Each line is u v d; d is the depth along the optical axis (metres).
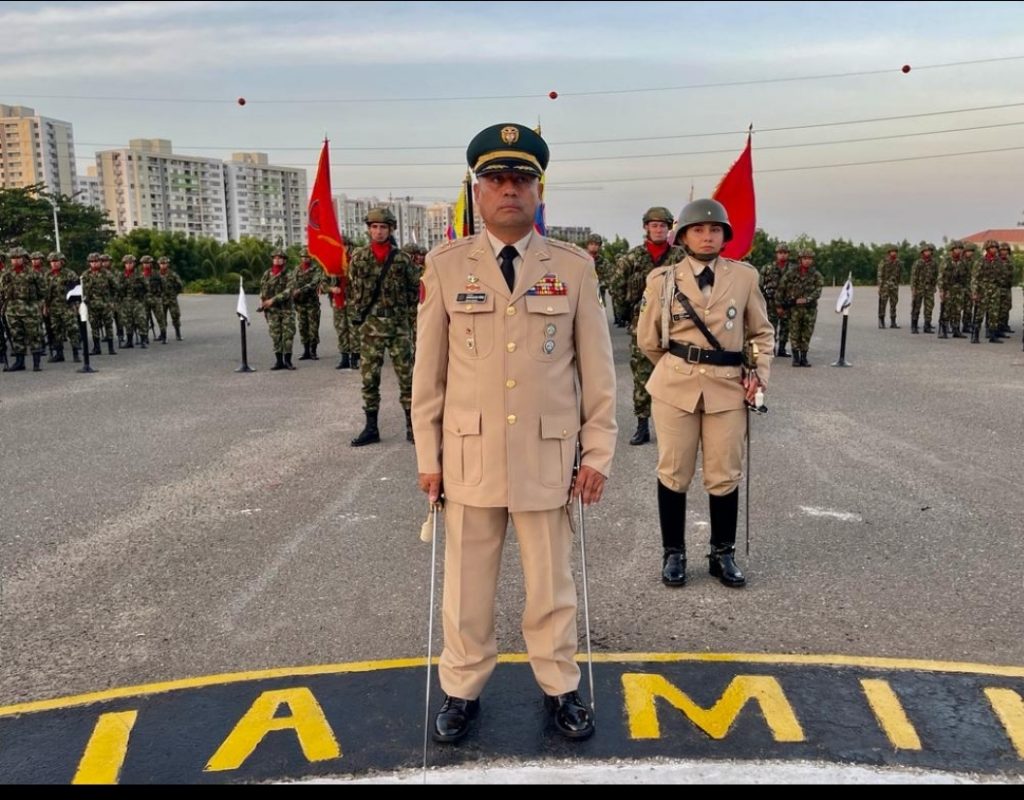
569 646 3.05
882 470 6.62
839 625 3.90
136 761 2.90
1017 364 13.09
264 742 3.00
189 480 6.65
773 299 13.60
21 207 45.69
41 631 3.96
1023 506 5.64
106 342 17.84
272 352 16.05
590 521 5.52
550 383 2.90
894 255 19.58
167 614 4.13
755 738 2.99
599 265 14.95
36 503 6.05
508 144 2.76
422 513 5.72
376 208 7.62
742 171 8.33
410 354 7.92
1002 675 3.41
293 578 4.58
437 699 3.28
